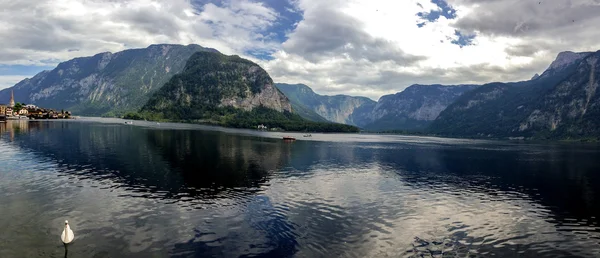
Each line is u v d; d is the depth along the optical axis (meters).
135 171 84.00
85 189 64.75
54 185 67.25
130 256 37.22
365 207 60.69
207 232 44.97
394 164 121.81
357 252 40.75
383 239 45.44
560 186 86.62
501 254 42.75
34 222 46.53
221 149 143.38
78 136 171.88
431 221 54.31
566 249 45.16
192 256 37.81
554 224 55.12
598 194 77.44
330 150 168.12
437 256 40.91
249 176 84.69
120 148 128.62
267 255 38.84
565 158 157.75
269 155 132.50
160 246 40.12
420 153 170.50
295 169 100.56
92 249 38.62
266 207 57.53
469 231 50.41
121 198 59.41
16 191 62.28
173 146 144.50
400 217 55.66
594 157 163.50
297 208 58.03
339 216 54.59
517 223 55.16
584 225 54.91
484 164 129.75
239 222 49.34
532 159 151.12
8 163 89.94
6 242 39.88
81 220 47.78
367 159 134.50
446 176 98.12
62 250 38.16
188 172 85.88
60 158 100.19
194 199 60.59
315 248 41.44
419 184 84.44
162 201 58.47
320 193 69.94
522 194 76.38
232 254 38.72
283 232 46.22
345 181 84.56
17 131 191.00
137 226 46.16
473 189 80.38
